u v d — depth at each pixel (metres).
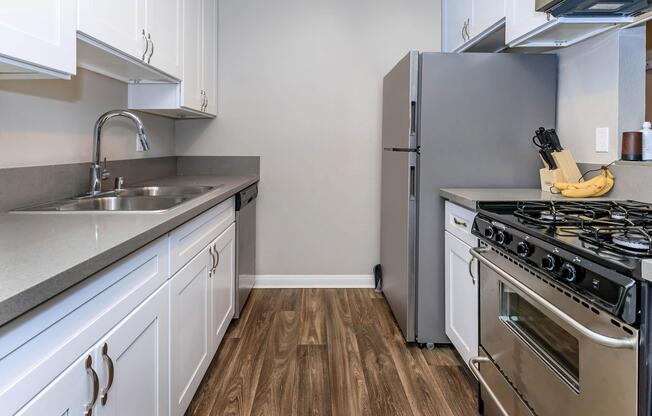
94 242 1.00
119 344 1.05
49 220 1.29
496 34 2.40
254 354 2.28
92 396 0.91
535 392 1.27
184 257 1.57
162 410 1.36
